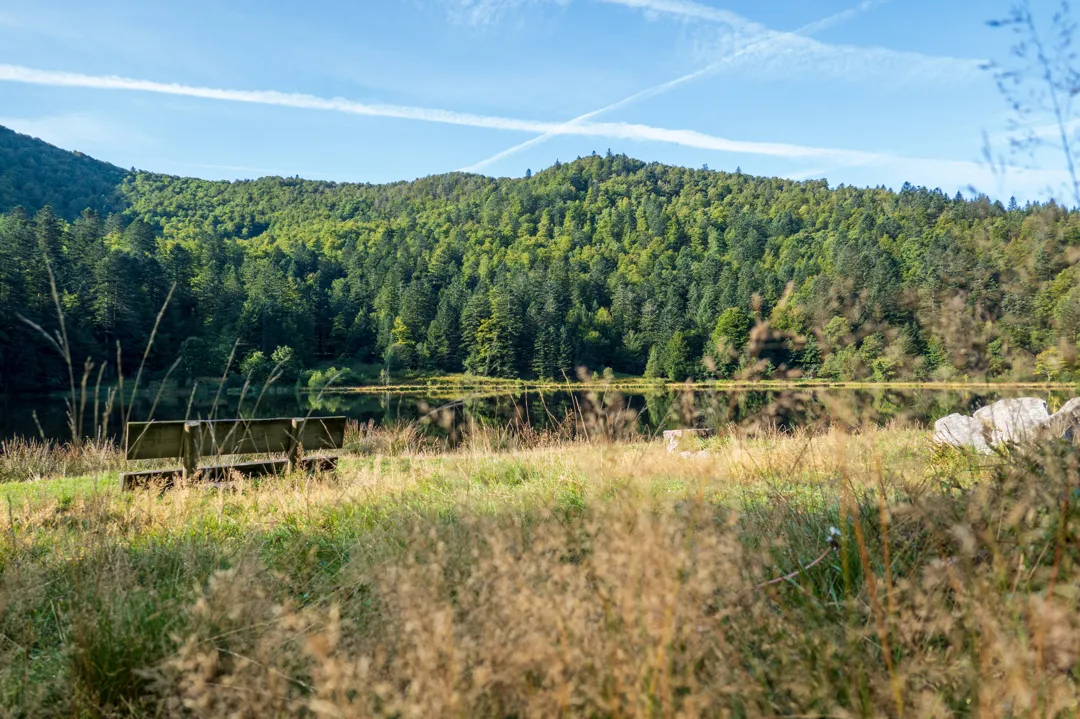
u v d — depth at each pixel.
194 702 1.45
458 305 94.31
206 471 5.39
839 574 1.96
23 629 2.26
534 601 1.27
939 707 1.25
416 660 1.26
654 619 1.17
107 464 5.52
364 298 113.06
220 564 2.93
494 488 4.27
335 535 3.45
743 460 3.02
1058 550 1.46
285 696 1.44
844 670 1.40
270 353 70.19
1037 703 1.19
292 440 6.02
